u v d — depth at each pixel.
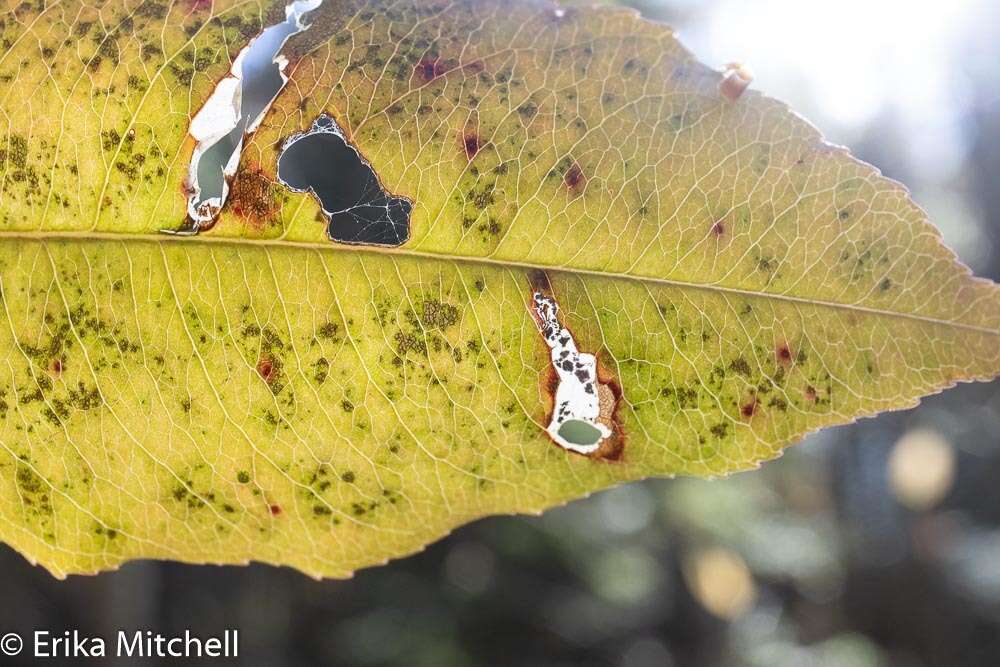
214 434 0.08
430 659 0.42
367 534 0.08
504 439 0.08
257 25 0.08
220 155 0.08
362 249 0.08
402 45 0.08
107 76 0.08
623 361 0.08
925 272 0.08
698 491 0.36
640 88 0.08
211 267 0.08
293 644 0.45
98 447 0.08
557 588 0.47
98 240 0.08
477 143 0.08
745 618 0.44
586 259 0.08
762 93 0.08
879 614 0.43
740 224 0.08
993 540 0.42
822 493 0.42
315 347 0.08
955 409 0.37
